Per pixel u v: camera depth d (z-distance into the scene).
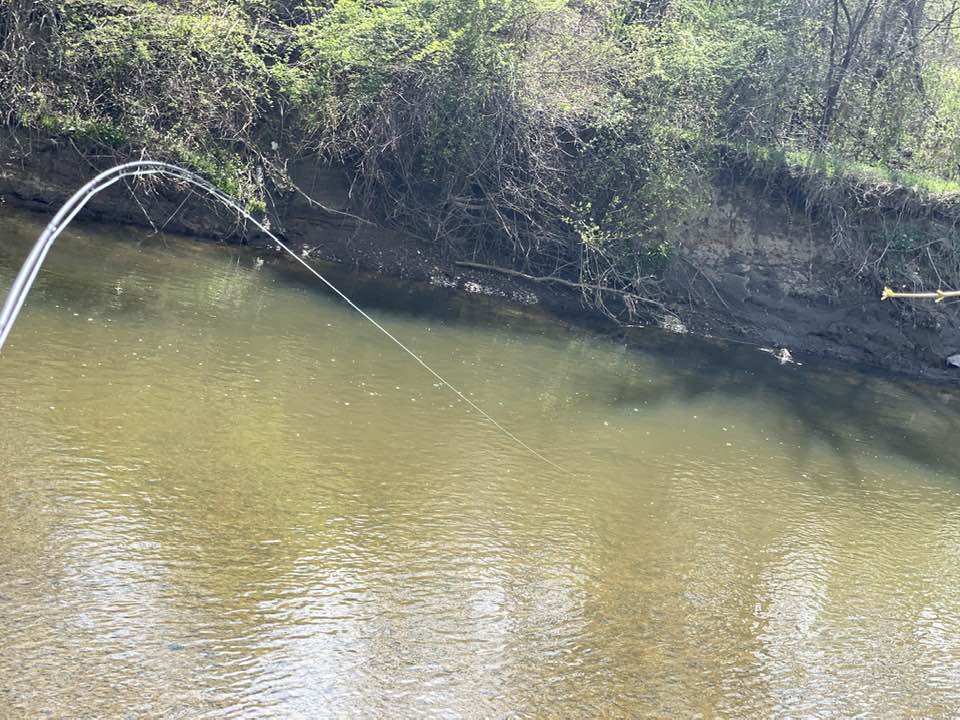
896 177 20.86
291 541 8.09
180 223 17.53
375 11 18.50
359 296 16.44
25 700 5.65
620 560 9.09
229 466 9.17
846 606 9.06
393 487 9.53
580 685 7.05
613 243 19.25
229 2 18.55
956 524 11.55
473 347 14.96
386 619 7.32
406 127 18.67
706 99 19.67
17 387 9.79
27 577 6.76
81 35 17.19
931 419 16.14
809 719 7.21
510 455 10.99
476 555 8.58
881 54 21.66
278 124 18.67
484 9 18.14
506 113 18.48
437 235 19.00
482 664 7.05
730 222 20.19
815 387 16.73
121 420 9.60
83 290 13.35
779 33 20.81
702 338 18.88
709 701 7.17
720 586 8.96
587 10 20.23
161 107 17.70
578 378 14.52
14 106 16.92
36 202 16.86
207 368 11.48
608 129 19.11
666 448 12.24
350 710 6.25
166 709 5.86
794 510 11.05
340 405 11.31
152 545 7.55
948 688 7.99
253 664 6.46
